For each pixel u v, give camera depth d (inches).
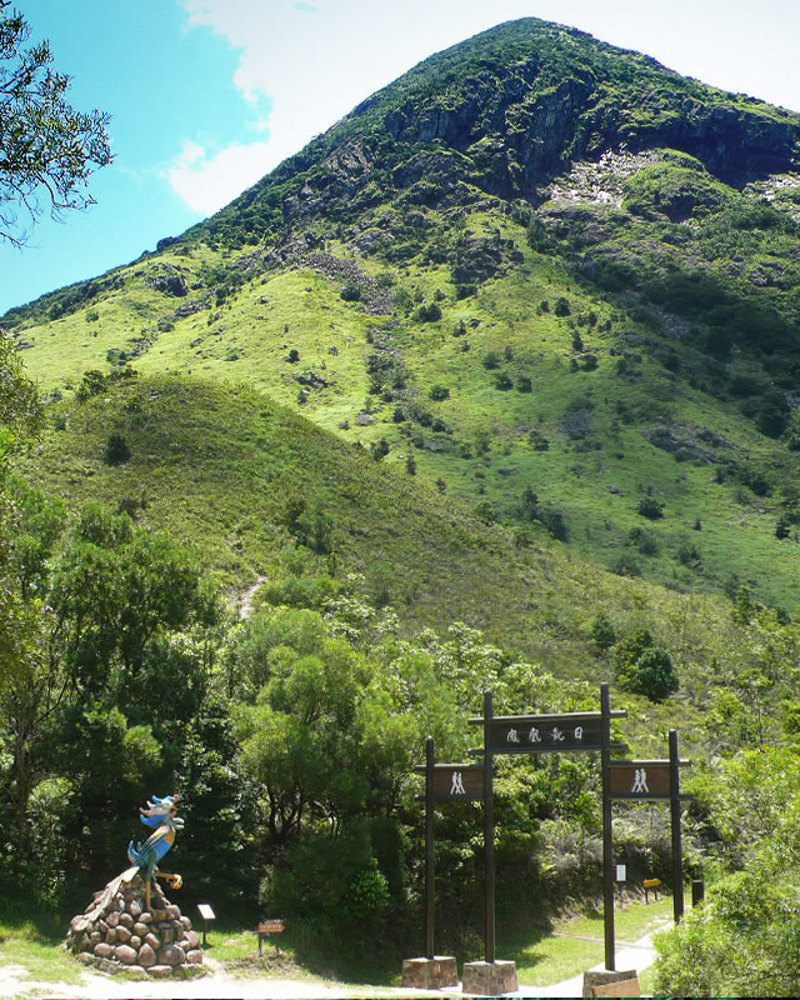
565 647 2787.9
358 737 1053.2
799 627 3208.7
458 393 7519.7
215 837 1002.7
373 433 6614.2
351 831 1003.3
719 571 5022.1
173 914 783.7
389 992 752.3
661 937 578.6
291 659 1104.8
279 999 649.6
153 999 626.5
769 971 544.7
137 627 1099.9
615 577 3973.9
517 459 6338.6
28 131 518.3
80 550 1048.8
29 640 681.6
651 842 1476.4
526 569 3508.9
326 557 3016.7
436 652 1701.5
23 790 963.3
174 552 1117.1
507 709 1509.6
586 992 732.0
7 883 888.3
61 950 753.0
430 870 832.9
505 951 1069.1
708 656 2854.3
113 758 951.6
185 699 1087.0
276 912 981.2
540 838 1258.6
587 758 1489.9
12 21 511.2
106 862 991.0
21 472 3014.3
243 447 3646.7
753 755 701.3
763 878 589.3
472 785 824.3
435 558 3346.5
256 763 1015.6
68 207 538.0
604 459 6397.6
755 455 6742.1
